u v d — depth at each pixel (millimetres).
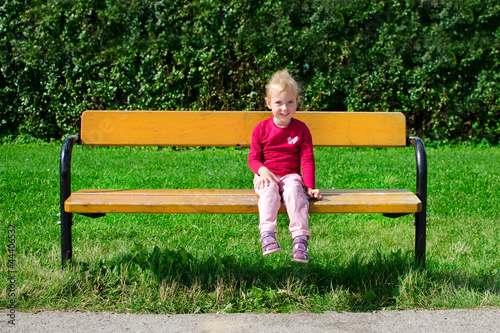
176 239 3678
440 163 6727
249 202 2684
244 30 8016
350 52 8219
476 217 4309
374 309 2561
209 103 8141
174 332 2312
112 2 7875
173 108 8164
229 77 8195
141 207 2623
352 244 3547
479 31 8484
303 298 2605
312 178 2832
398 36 8250
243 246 3506
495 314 2498
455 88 8438
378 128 3162
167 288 2615
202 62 7977
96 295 2621
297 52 8117
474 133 8883
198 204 2633
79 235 3719
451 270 2990
